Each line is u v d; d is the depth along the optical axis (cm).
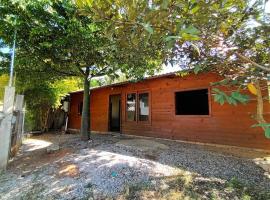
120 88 1159
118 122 1249
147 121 1004
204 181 404
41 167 515
